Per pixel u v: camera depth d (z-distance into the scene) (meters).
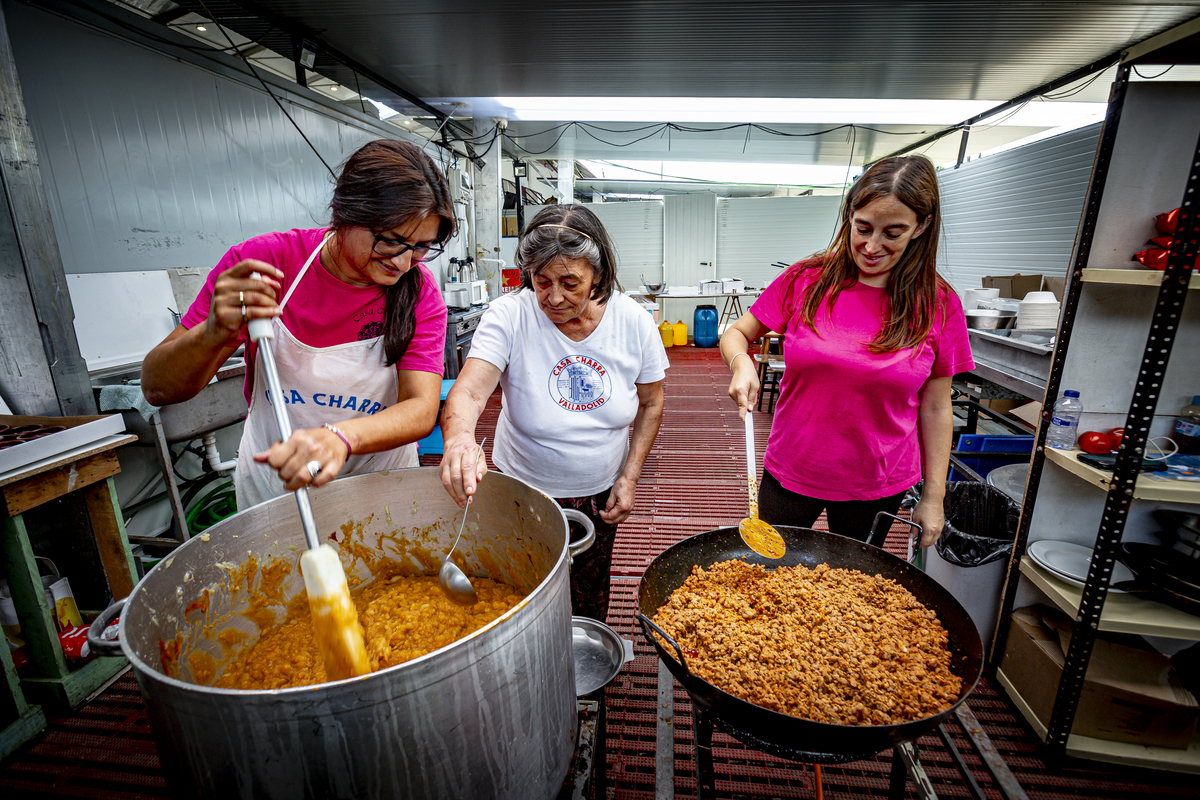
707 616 1.13
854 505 1.52
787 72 4.16
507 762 0.69
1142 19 3.13
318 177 4.09
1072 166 4.32
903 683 0.96
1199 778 1.48
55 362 2.05
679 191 12.68
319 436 0.84
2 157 1.87
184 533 2.46
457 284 5.46
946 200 6.29
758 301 1.62
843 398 1.39
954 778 1.47
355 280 1.17
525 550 1.15
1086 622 1.39
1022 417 3.38
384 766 0.59
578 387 1.38
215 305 0.86
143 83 2.77
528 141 7.14
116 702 1.79
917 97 4.84
